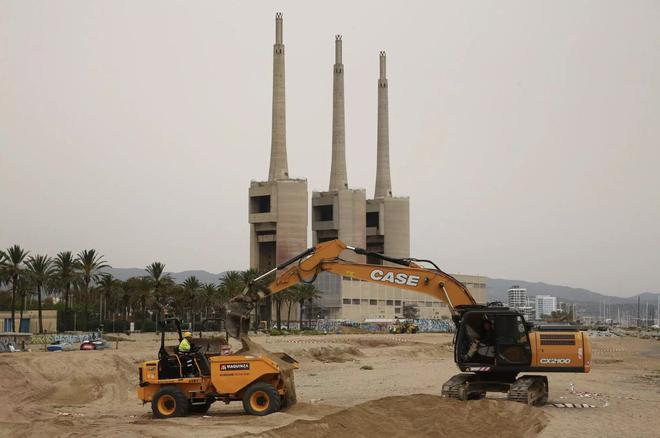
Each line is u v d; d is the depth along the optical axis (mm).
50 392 40312
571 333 31406
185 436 24812
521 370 31359
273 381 31062
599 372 60406
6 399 36875
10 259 106812
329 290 198750
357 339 121750
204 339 32812
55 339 93062
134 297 137000
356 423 26297
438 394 41406
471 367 31938
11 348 74125
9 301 154250
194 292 140250
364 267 32594
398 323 177500
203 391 30656
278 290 32500
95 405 37125
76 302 147250
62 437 24797
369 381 51906
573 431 25875
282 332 147750
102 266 126750
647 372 61625
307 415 29828
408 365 72625
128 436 24594
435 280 32469
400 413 28281
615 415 30297
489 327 32250
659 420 28781
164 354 30969
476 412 28719
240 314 32000
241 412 31859
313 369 66750
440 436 25250
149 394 30859
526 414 28625
